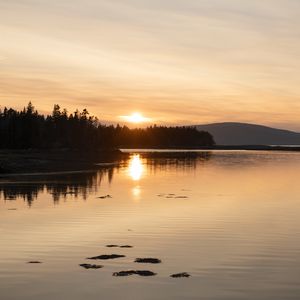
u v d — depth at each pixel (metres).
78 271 17.17
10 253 19.94
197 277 16.48
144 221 28.27
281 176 70.25
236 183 57.66
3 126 178.38
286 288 15.38
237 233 24.59
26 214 30.72
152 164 107.94
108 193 44.72
